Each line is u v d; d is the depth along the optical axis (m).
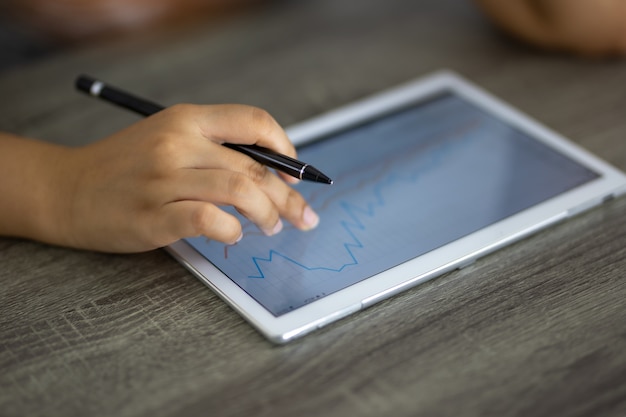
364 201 0.75
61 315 0.65
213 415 0.56
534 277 0.67
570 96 0.91
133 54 1.00
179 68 0.97
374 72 0.96
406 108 0.87
